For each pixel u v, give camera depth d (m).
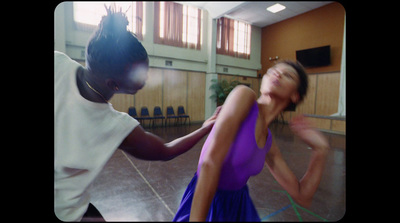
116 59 0.46
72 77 0.56
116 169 1.82
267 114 0.57
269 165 0.75
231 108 0.49
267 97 0.57
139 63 0.49
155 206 1.20
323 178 1.41
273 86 0.55
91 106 0.55
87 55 0.50
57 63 0.58
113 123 0.58
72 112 0.54
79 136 0.54
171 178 1.68
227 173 0.55
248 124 0.51
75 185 0.56
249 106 0.51
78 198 0.57
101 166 0.56
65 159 0.53
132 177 1.66
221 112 0.51
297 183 0.73
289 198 0.77
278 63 0.57
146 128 1.19
